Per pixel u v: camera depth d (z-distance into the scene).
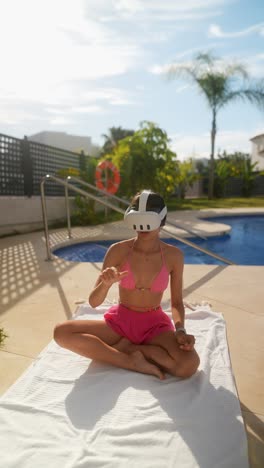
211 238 7.93
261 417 1.53
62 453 1.20
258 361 2.04
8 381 1.79
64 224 9.88
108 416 1.41
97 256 6.26
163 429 1.33
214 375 1.74
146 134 14.09
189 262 6.35
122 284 1.89
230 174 25.50
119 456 1.20
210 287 3.56
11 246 6.07
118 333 1.89
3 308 2.92
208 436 1.30
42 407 1.46
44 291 3.40
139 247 1.89
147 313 1.88
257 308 2.93
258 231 9.70
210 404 1.49
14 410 1.44
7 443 1.25
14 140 8.76
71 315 2.74
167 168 14.81
